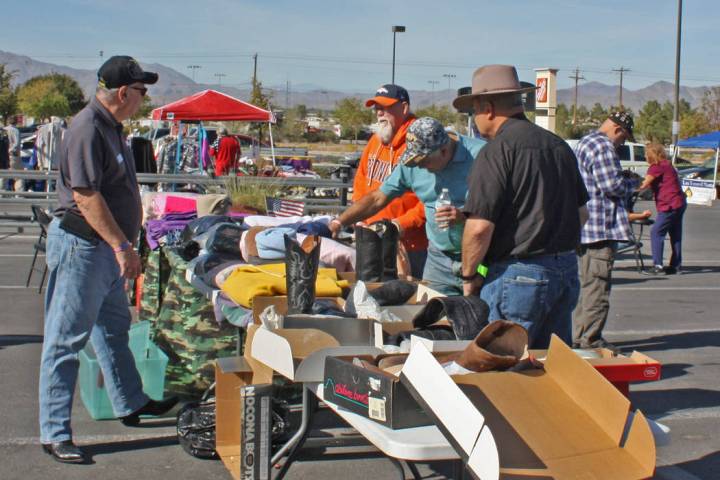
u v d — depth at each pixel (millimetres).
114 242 4469
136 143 14250
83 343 4629
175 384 5223
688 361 7207
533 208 4062
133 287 8031
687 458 4926
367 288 4562
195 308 5211
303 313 4094
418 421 2904
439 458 2738
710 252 15789
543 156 4094
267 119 16812
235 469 3953
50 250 4566
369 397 2982
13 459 4660
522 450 2748
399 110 6117
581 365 3002
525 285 4070
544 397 3002
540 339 4266
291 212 8992
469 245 4086
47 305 4660
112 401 5047
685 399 6059
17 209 18203
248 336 4035
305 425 3732
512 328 3287
